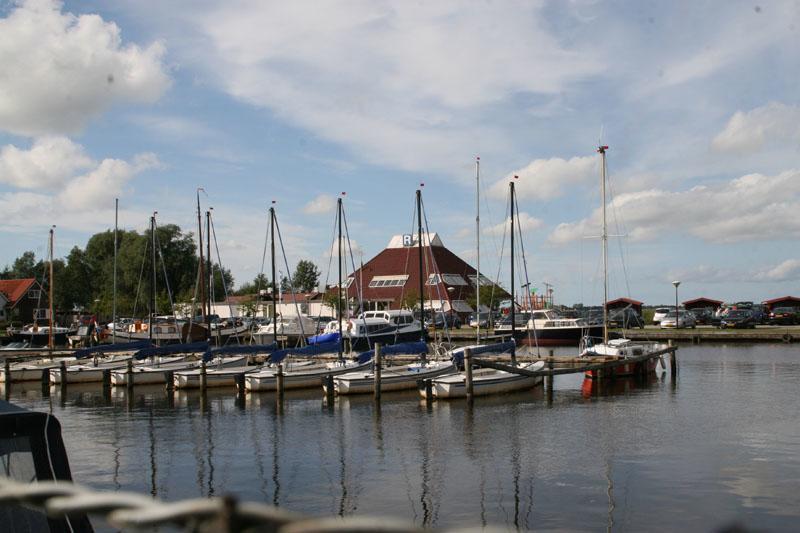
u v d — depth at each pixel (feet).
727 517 43.65
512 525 43.91
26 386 123.24
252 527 5.34
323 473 57.52
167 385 114.11
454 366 108.47
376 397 96.43
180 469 59.62
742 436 67.10
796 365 130.62
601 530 42.37
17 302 284.00
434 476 55.72
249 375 107.34
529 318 194.18
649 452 61.05
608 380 113.29
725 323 205.67
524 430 73.36
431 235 302.66
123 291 283.38
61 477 19.90
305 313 258.78
